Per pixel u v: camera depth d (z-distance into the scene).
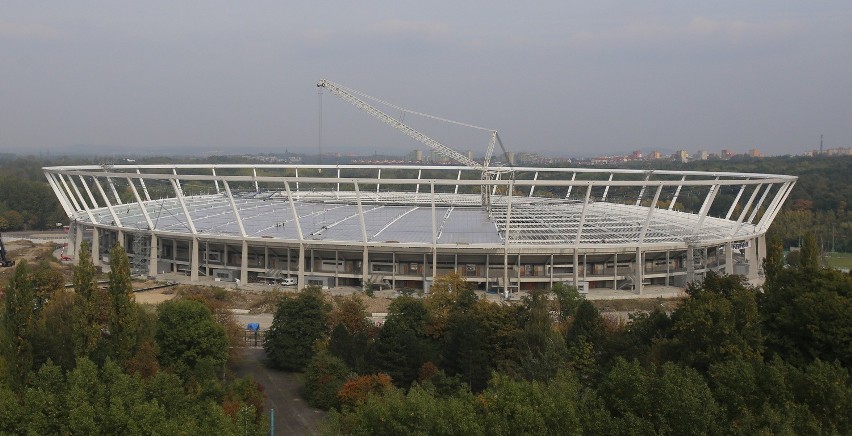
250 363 99.31
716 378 66.12
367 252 144.12
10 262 172.12
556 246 141.38
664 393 61.75
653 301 134.25
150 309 104.00
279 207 189.00
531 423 59.75
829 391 61.72
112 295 80.38
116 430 63.34
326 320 100.12
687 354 73.88
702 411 60.50
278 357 95.75
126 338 80.00
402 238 148.25
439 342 95.75
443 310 105.75
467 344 84.81
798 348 75.25
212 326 87.81
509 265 145.00
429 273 146.50
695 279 147.25
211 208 188.75
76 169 187.00
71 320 83.12
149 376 76.69
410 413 62.34
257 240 147.50
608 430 60.75
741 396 63.16
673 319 84.56
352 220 167.75
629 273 150.12
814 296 75.12
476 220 166.50
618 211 179.50
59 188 188.38
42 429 63.75
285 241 146.00
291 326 96.50
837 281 79.06
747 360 69.94
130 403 66.38
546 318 86.94
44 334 81.62
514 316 93.50
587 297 137.12
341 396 79.50
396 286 147.12
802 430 59.41
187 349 86.69
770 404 63.06
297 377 94.00
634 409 63.12
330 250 146.62
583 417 62.59
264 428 66.38
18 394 71.19
